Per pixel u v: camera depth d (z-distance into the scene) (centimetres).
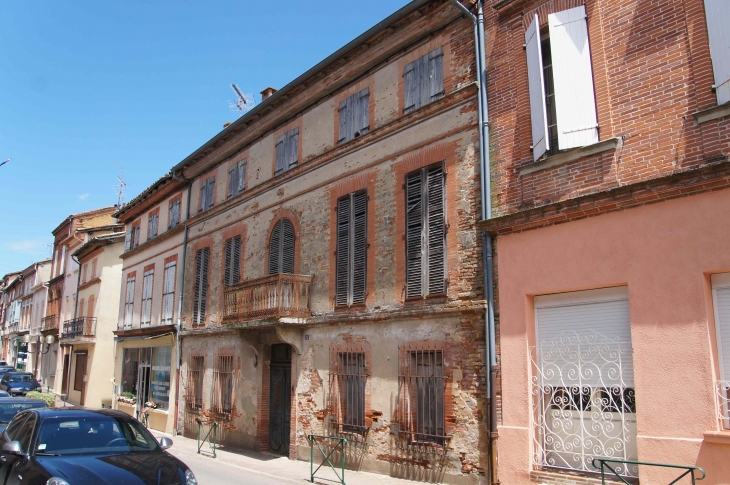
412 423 1062
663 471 714
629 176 816
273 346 1543
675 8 806
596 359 831
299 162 1510
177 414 1931
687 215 746
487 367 943
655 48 819
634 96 830
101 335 2989
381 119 1269
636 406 757
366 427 1155
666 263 757
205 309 1862
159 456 709
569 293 876
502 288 948
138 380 2334
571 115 887
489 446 916
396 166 1203
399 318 1120
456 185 1069
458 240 1045
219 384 1728
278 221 1550
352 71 1357
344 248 1302
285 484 1066
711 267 714
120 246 3111
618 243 811
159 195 2352
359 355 1220
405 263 1138
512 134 984
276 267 1527
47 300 4434
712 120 741
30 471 647
